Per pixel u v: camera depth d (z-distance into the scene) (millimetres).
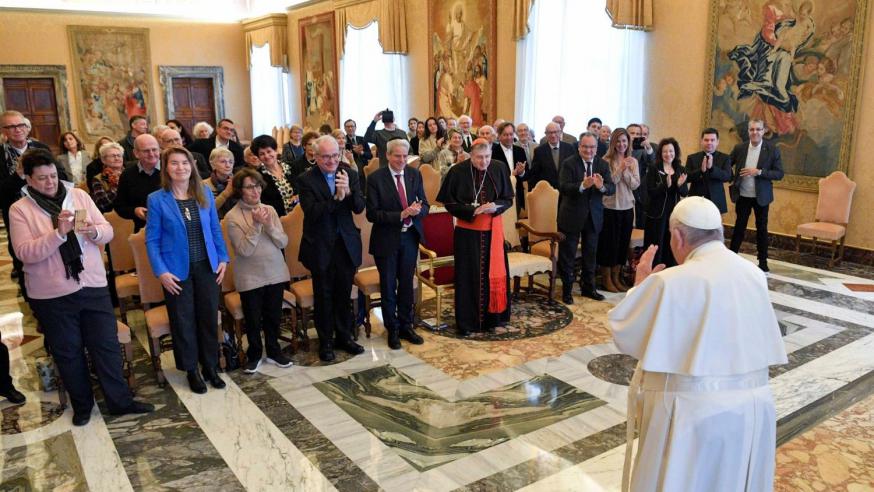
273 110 18531
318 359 4879
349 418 3973
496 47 11375
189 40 18516
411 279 5090
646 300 2191
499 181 5238
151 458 3543
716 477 2199
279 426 3879
